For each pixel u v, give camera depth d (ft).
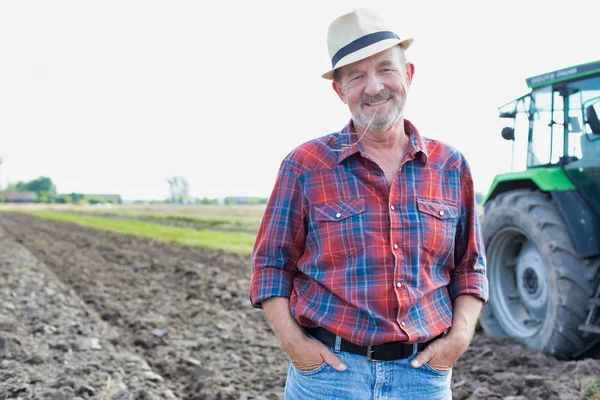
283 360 17.88
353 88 7.40
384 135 7.43
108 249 48.96
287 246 7.55
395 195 7.25
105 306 24.88
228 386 15.53
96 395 14.08
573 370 14.14
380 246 7.07
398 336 6.85
